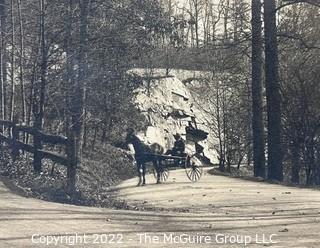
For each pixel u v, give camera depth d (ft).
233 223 40.75
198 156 167.53
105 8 77.20
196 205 55.47
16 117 77.51
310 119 104.73
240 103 131.23
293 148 109.40
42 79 73.41
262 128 99.71
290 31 105.29
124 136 127.24
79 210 45.34
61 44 74.74
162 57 178.29
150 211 49.11
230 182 86.22
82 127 82.79
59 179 65.98
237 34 102.47
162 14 86.12
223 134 139.03
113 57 79.61
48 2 74.18
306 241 32.68
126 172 113.91
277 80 94.27
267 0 93.30
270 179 90.53
